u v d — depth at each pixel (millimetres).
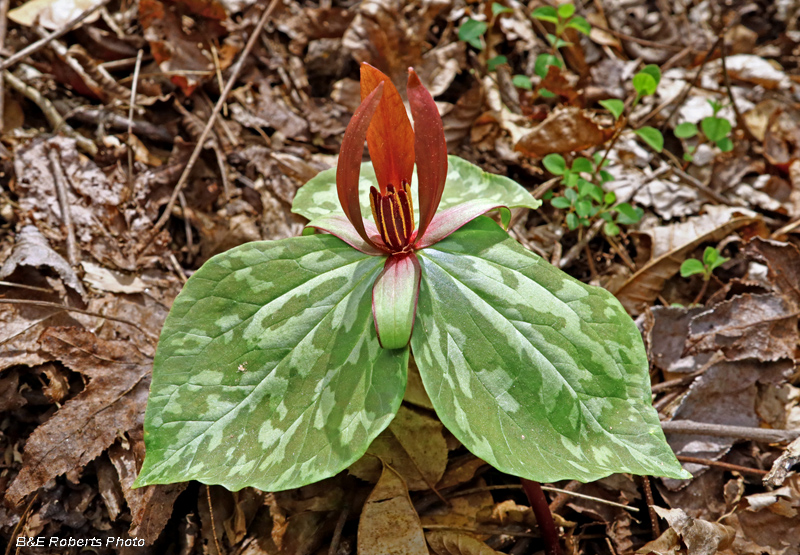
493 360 254
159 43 415
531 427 247
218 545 281
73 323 323
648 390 251
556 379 252
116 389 305
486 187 303
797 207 407
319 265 269
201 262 375
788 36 500
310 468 241
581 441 246
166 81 421
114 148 390
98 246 353
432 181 254
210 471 243
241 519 294
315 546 294
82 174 372
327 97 440
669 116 440
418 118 247
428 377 249
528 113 444
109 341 313
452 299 261
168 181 388
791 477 301
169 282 355
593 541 305
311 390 255
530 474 237
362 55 435
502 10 421
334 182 310
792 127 437
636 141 435
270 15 449
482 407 248
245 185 397
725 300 352
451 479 308
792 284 345
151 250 362
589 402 250
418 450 304
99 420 297
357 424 246
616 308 260
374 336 258
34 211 355
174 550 295
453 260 268
